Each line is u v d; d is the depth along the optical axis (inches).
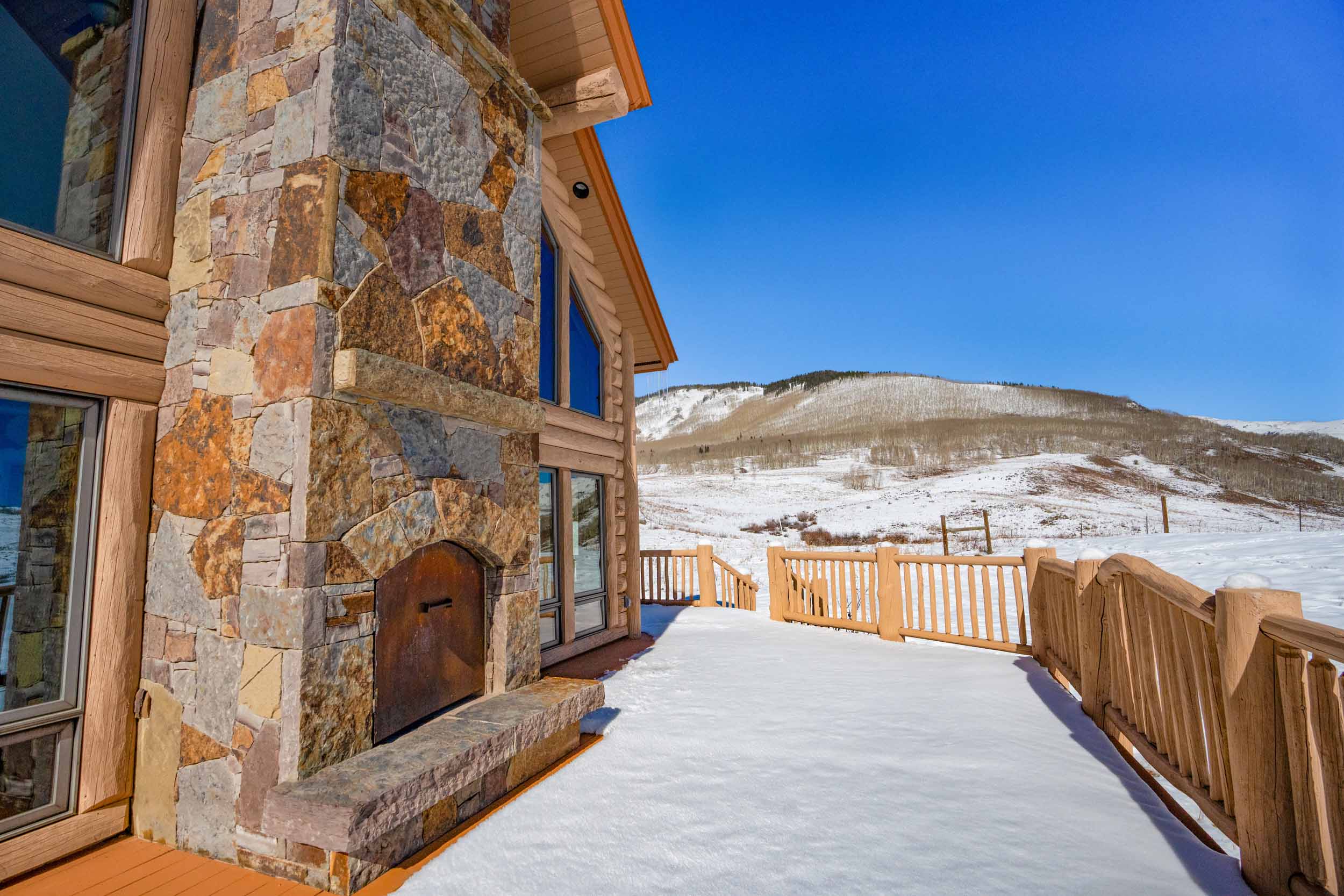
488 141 177.9
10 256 116.1
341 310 124.7
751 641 328.8
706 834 129.9
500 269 179.0
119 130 138.6
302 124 127.5
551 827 133.9
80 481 127.9
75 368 123.6
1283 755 98.7
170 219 142.0
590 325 347.6
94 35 135.7
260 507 120.3
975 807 138.6
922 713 204.7
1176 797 176.9
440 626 155.6
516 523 180.9
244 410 125.2
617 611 339.6
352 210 128.9
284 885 112.3
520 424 176.2
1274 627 96.4
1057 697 218.8
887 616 331.6
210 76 143.2
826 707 212.5
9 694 117.5
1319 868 91.8
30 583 121.0
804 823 133.3
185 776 125.6
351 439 126.0
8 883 112.7
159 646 132.0
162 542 133.9
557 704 162.4
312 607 115.6
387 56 141.5
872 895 107.3
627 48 253.3
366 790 107.4
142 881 114.0
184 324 137.2
